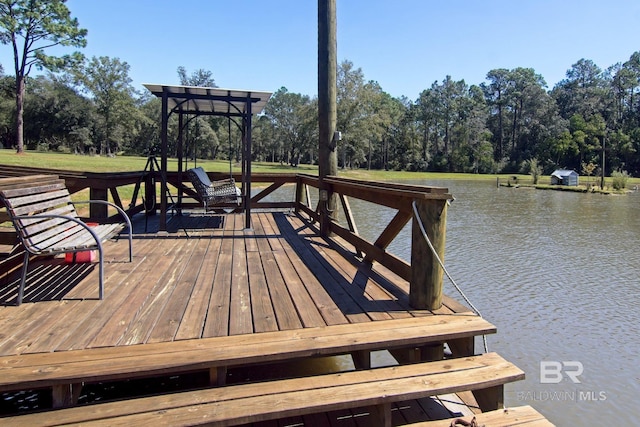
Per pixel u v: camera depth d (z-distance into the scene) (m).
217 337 2.04
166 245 4.36
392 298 2.69
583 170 49.78
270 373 2.88
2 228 5.14
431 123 62.38
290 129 55.34
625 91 56.78
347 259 3.81
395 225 2.95
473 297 5.05
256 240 4.70
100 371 1.68
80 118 47.59
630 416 2.80
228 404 1.69
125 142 49.97
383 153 61.69
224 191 5.77
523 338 3.93
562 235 9.61
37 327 2.13
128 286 2.88
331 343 1.97
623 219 12.82
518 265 6.67
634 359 3.56
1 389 1.60
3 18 24.39
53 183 3.27
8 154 24.58
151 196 6.71
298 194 7.30
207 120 50.22
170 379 2.62
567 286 5.53
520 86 61.12
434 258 2.42
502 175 52.53
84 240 2.85
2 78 44.44
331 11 4.65
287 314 2.38
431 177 45.50
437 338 2.09
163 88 4.71
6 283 2.87
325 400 1.72
